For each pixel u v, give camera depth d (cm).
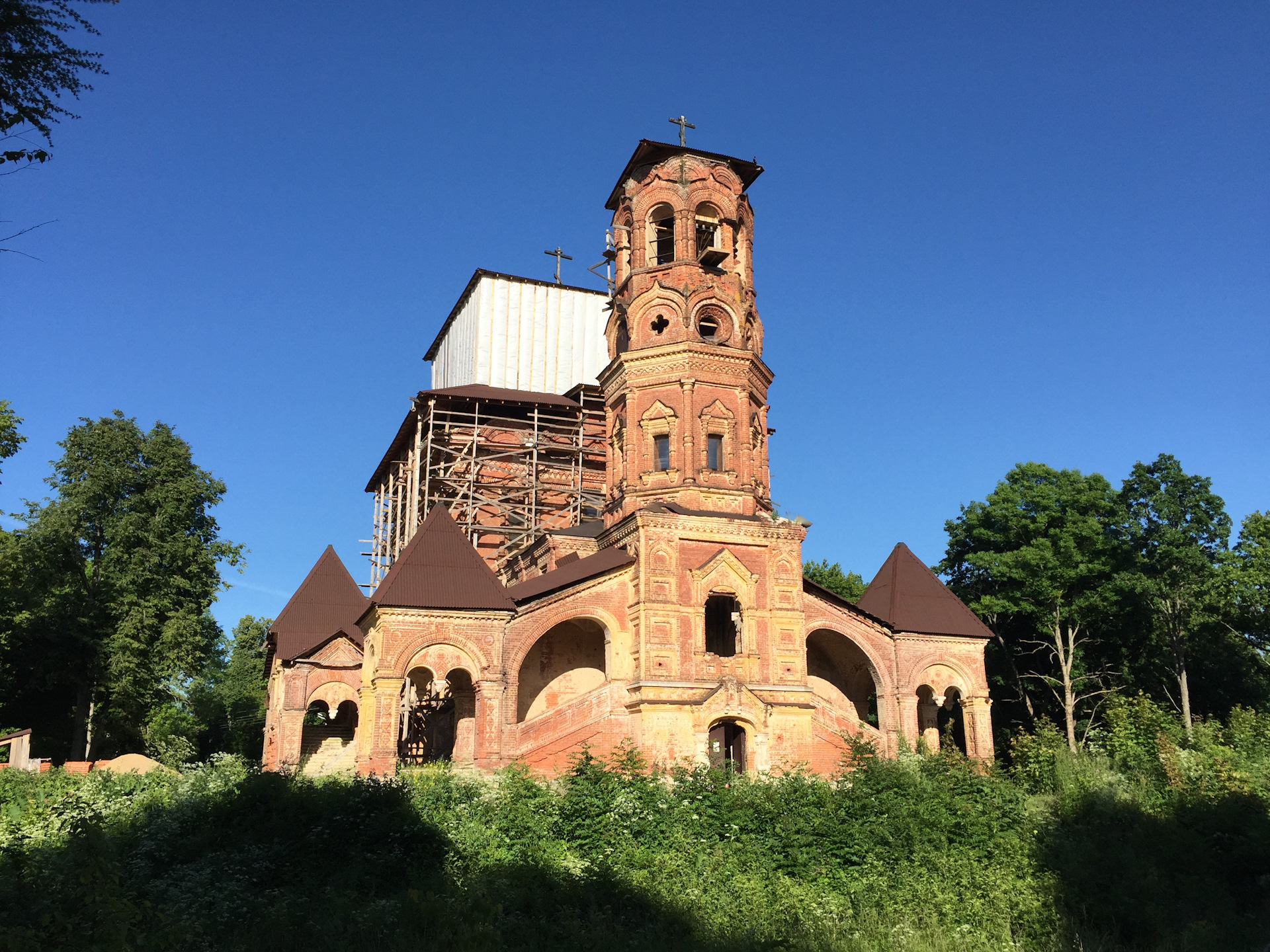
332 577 4844
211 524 5725
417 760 4556
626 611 4056
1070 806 3128
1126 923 2350
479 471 5488
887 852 2775
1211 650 5962
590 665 4309
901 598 4631
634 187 4697
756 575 4175
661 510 4050
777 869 2738
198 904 2131
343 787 2888
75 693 5797
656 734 3800
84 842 1894
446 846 2584
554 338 6475
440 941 2009
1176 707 5672
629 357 4428
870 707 6153
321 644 4369
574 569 4153
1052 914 2366
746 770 3903
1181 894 2548
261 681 8219
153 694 5275
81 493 5266
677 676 3919
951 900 2495
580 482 5509
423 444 5516
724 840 2848
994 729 6059
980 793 3209
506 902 2281
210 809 2794
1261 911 2558
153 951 1780
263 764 4491
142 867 2398
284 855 2511
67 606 5266
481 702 3638
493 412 5669
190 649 5266
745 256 4644
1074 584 5541
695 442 4284
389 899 2273
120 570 5303
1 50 1348
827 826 2855
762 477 4562
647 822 2852
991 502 5853
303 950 1997
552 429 5706
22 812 3206
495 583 3812
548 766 3716
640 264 4522
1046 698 5916
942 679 4528
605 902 2370
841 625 4381
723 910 2388
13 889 1791
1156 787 3406
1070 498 5634
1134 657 5872
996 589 5803
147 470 5525
